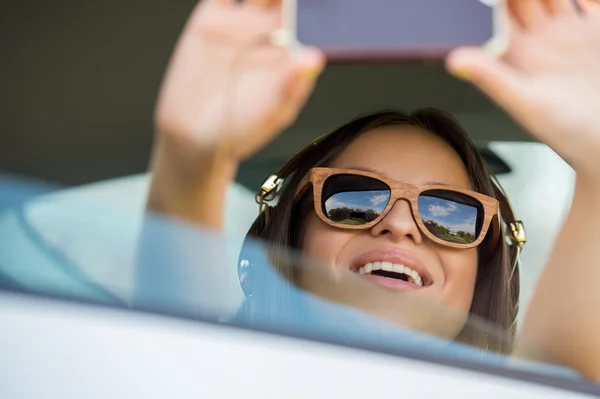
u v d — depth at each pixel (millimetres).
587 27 1711
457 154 2213
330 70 1934
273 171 1979
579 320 1845
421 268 2057
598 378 1635
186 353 1254
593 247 1916
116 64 1657
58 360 1207
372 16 1538
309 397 1280
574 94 1697
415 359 1414
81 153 1535
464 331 1707
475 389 1413
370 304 1584
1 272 1244
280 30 1561
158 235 1389
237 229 1570
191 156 1556
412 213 2072
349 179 2053
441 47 1556
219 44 1606
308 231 2080
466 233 2088
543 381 1523
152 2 1646
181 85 1600
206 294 1366
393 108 2166
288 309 1456
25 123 1556
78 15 1633
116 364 1223
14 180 1390
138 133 1582
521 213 2203
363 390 1319
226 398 1242
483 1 1578
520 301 2098
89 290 1270
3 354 1195
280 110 1599
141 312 1276
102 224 1358
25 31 1606
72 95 1642
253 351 1291
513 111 1674
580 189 1873
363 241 2051
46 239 1299
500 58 1613
